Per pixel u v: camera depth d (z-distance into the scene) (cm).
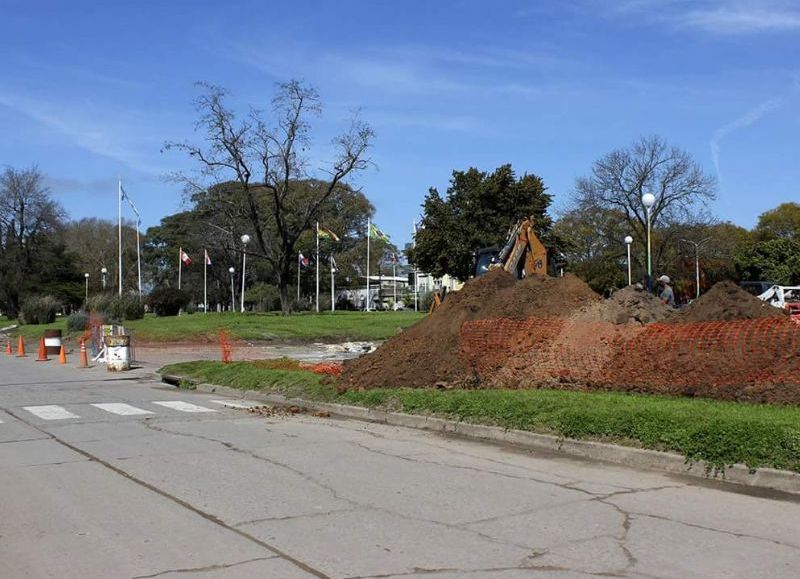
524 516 668
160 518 663
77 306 8812
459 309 1633
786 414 930
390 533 615
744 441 808
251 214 5156
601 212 6469
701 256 6378
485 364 1441
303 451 991
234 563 542
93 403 1566
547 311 1555
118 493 755
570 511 686
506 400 1150
